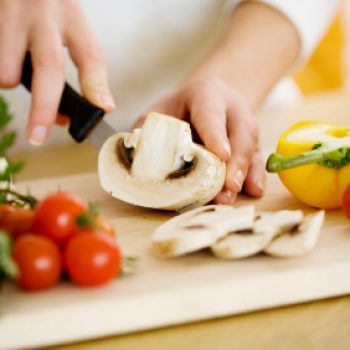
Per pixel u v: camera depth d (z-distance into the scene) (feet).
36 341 1.58
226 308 1.65
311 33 2.66
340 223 1.89
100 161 2.02
